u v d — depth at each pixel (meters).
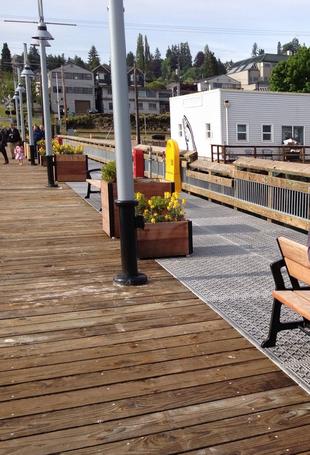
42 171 17.08
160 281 4.77
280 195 7.11
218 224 7.36
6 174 15.92
